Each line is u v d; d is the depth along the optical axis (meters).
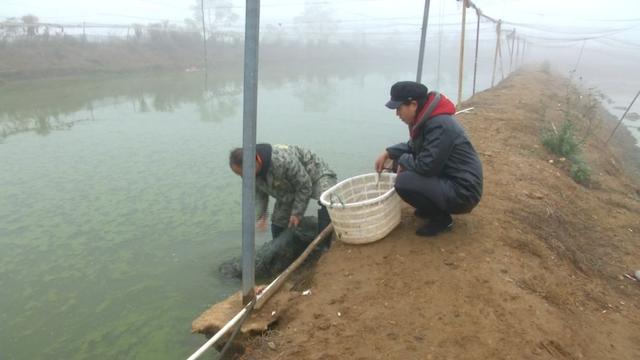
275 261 5.43
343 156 10.26
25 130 12.99
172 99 19.56
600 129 14.34
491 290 3.81
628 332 3.82
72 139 11.84
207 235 6.34
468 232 4.67
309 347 3.37
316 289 4.08
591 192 7.25
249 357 3.46
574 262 4.79
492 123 10.26
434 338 3.37
